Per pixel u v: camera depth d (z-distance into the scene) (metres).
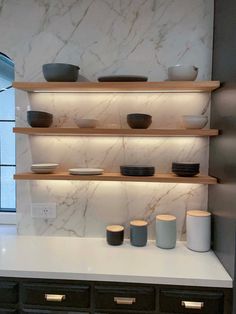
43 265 1.50
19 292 1.47
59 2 1.89
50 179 1.72
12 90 2.19
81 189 1.94
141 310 1.41
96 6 1.87
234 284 1.33
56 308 1.46
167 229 1.73
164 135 1.76
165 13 1.84
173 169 1.74
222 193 1.53
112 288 1.42
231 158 1.39
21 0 1.90
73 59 1.90
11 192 2.26
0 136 2.23
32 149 1.95
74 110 1.92
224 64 1.55
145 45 1.86
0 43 1.93
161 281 1.38
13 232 2.06
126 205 1.92
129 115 1.70
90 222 1.94
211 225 1.75
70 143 1.93
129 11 1.86
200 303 1.37
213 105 1.78
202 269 1.46
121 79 1.68
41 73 1.92
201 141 1.87
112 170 1.91
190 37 1.84
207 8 1.82
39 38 1.91
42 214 1.96
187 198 1.89
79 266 1.49
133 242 1.78
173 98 1.87
